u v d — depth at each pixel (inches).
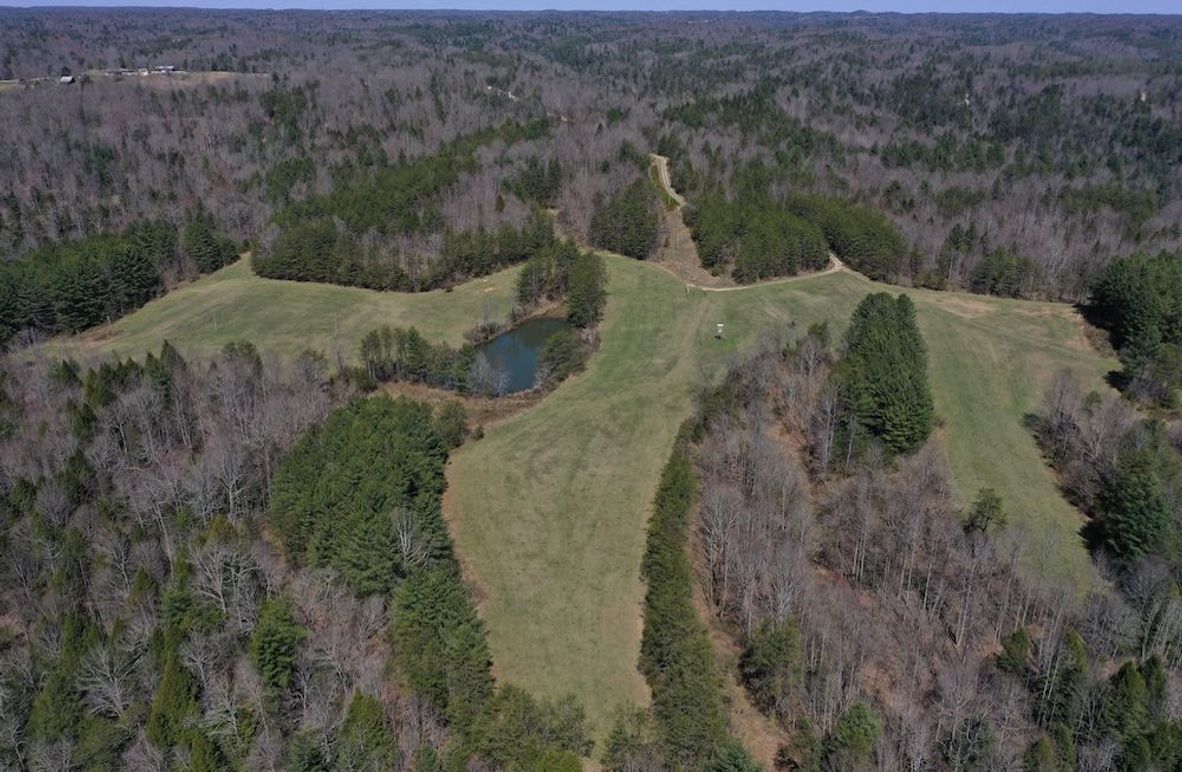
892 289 6555.1
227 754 2320.4
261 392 4355.3
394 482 3257.9
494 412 4781.0
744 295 6387.8
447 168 7780.5
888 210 7819.9
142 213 7751.0
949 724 2564.0
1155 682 2539.4
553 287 6515.8
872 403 4052.7
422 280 6545.3
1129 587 3169.3
